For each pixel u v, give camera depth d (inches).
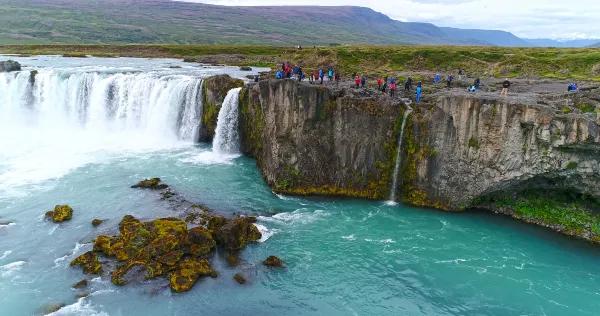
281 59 4709.6
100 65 4089.6
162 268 1311.5
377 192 1902.1
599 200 1652.3
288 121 1936.5
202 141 2679.6
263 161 2123.5
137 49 6230.3
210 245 1409.9
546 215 1691.7
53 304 1172.5
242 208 1772.9
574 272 1406.3
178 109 2667.3
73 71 3097.9
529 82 2711.6
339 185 1932.8
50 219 1622.8
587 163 1558.8
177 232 1418.6
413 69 3727.9
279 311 1203.2
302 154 1936.5
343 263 1430.9
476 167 1717.5
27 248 1434.5
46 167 2169.0
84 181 1999.3
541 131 1561.3
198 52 5871.1
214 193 1908.2
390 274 1385.3
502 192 1769.2
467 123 1695.4
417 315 1215.6
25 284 1253.1
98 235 1514.5
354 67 3853.3
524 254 1499.8
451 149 1749.5
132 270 1289.4
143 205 1758.1
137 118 2805.1
